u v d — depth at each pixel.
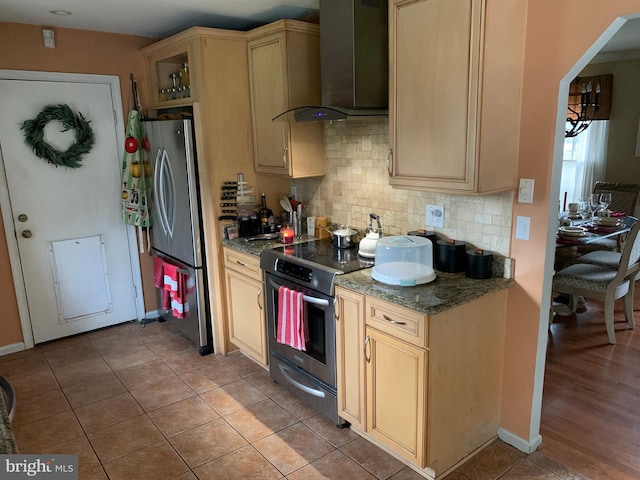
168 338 3.87
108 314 4.06
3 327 3.58
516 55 2.08
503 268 2.34
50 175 3.61
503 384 2.45
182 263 3.55
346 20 2.44
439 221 2.62
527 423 2.39
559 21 1.99
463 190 2.09
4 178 3.43
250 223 3.43
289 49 2.94
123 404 2.93
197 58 3.13
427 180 2.22
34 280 3.65
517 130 2.17
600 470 2.28
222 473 2.32
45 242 3.66
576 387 3.01
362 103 2.52
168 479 2.29
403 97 2.25
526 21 2.08
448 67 2.04
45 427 2.71
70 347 3.72
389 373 2.23
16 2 2.83
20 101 3.41
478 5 1.89
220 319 3.51
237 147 3.39
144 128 3.69
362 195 3.08
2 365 3.44
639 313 4.21
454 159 2.10
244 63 3.31
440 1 2.02
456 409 2.24
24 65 3.38
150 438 2.60
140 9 3.01
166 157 3.44
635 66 5.48
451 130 2.08
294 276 2.68
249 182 3.49
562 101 2.06
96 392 3.07
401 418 2.22
